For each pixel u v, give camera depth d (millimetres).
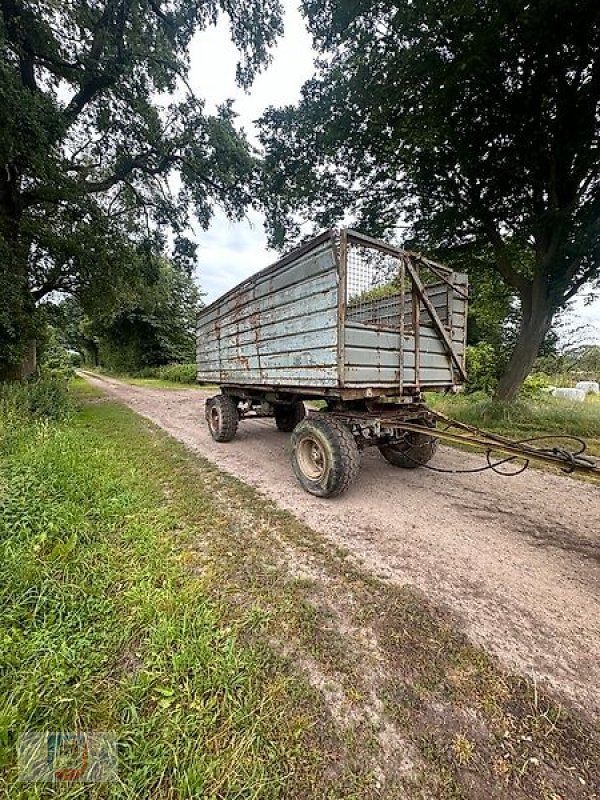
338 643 1879
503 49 6133
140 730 1363
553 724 1469
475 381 10711
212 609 2094
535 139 7168
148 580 2328
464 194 8500
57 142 8133
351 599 2240
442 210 8688
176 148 12547
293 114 9156
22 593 2059
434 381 4402
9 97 6742
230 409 6398
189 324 35906
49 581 2176
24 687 1496
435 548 2871
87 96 10648
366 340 3520
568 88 6551
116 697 1503
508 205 8203
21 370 9219
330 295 3373
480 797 1211
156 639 1788
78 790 1184
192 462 5156
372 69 7723
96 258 10656
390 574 2512
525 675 1700
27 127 7266
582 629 2002
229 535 3045
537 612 2137
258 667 1701
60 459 4105
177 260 14750
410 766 1301
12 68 7375
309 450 4117
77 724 1391
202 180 13477
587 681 1673
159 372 30125
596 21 5578
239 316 5387
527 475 4691
